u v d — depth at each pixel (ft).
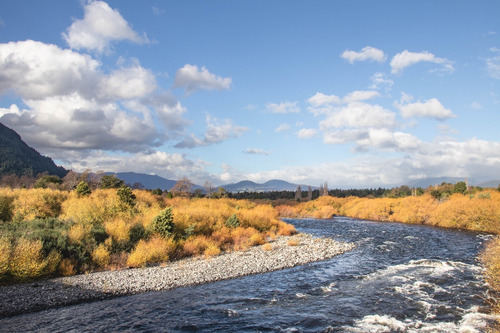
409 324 46.44
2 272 63.16
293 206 399.65
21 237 72.02
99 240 85.71
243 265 85.40
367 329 45.16
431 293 60.54
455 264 84.79
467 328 44.14
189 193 303.89
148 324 47.93
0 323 47.85
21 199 108.58
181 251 97.25
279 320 49.29
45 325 47.16
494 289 61.87
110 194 140.36
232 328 46.50
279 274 77.87
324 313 51.80
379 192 593.83
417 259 95.04
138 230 95.71
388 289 64.03
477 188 280.92
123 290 63.62
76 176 226.38
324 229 191.01
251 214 155.74
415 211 244.01
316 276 75.92
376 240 138.82
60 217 103.55
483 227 177.47
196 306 55.72
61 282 67.21
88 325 47.42
